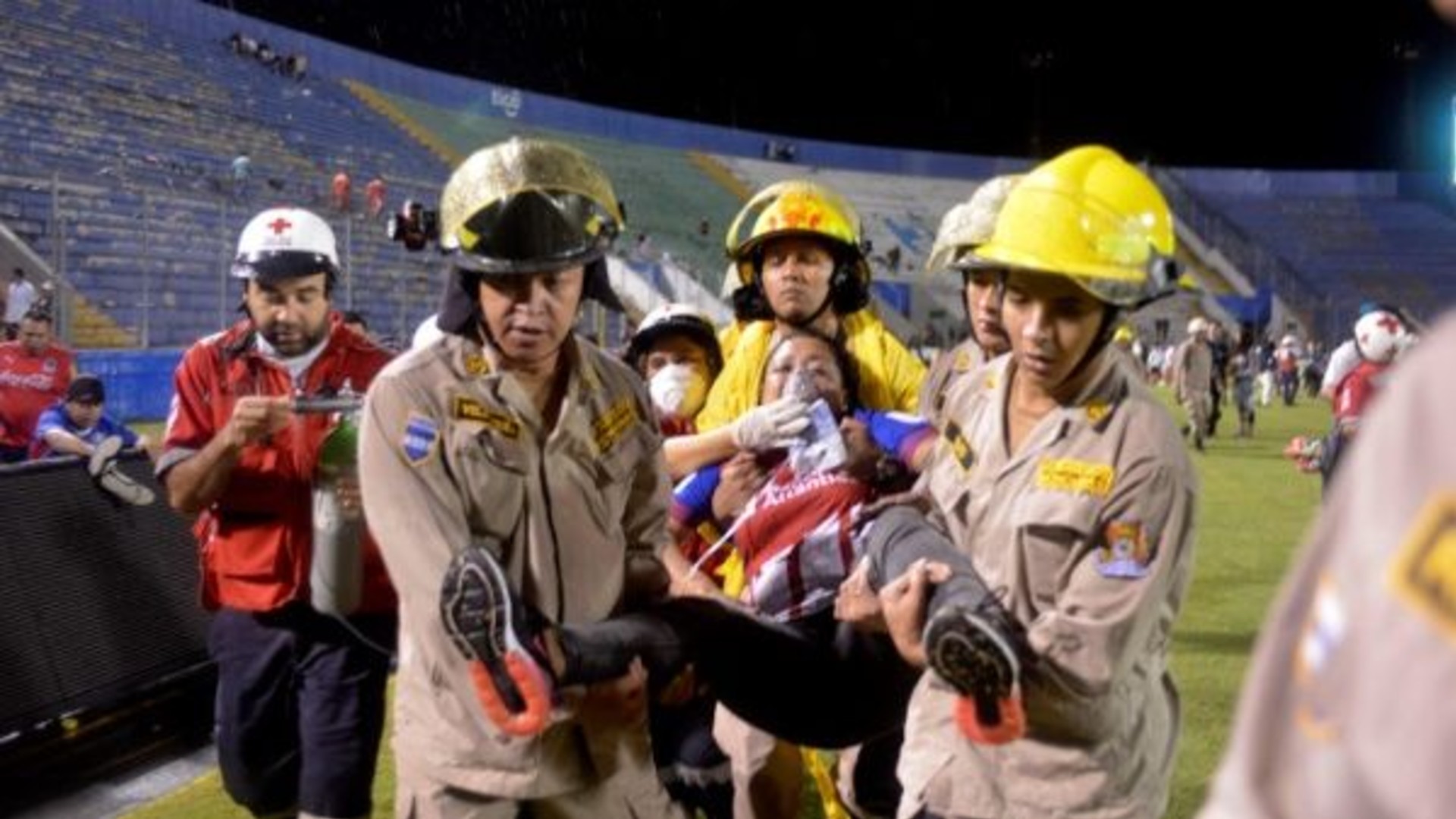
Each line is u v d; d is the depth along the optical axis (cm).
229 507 385
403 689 249
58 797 495
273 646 390
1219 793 87
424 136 3778
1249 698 86
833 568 324
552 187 238
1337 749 78
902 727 331
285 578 384
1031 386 251
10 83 2483
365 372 402
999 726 222
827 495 332
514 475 244
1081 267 232
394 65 3991
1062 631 231
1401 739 74
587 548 251
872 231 4969
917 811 259
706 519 359
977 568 252
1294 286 4900
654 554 267
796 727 292
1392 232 5325
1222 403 3042
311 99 3472
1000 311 261
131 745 557
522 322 239
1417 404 79
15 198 2086
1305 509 1284
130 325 2042
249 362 395
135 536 569
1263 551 1044
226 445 366
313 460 380
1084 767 239
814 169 5256
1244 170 5597
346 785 374
